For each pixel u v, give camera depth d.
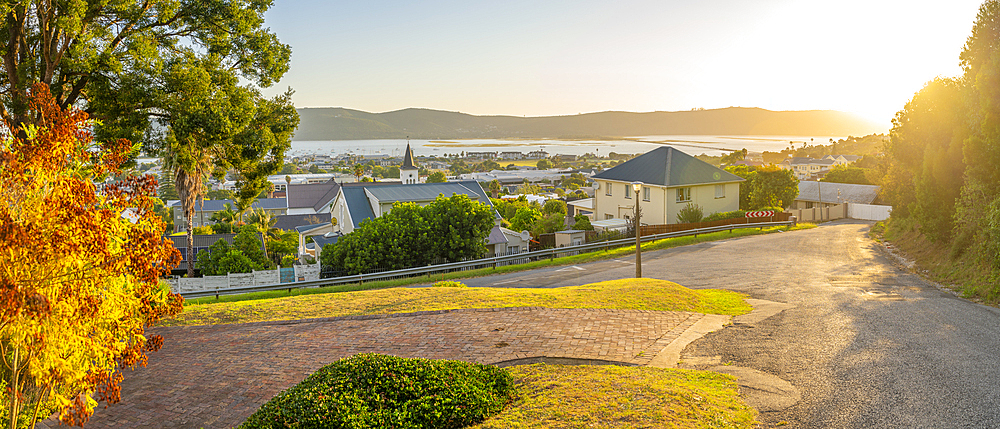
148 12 18.64
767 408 6.71
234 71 20.80
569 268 25.89
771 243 31.14
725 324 11.76
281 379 9.11
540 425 5.86
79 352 4.93
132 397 8.65
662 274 21.61
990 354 9.07
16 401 4.91
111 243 5.00
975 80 17.31
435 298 14.85
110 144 5.41
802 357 9.07
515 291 15.86
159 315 5.58
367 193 44.78
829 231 38.72
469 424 6.16
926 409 6.65
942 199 21.77
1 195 4.54
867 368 8.37
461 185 47.97
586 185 199.50
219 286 27.91
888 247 28.67
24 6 15.07
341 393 5.90
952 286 17.17
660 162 44.25
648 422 5.85
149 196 5.42
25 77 15.20
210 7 19.52
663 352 9.48
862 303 14.41
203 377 9.45
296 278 29.22
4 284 4.18
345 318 13.10
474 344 10.18
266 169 22.89
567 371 8.15
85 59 15.90
